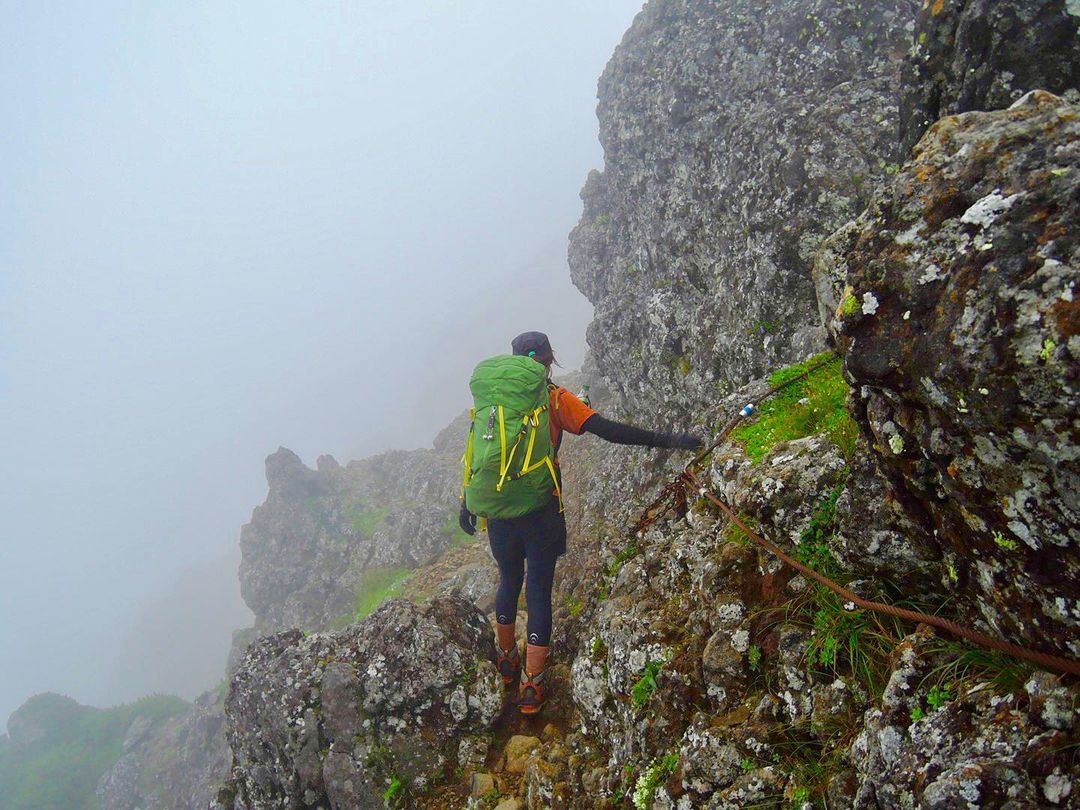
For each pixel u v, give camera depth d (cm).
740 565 402
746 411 534
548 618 564
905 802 235
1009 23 312
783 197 786
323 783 587
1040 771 202
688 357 1041
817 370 519
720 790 326
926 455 235
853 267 252
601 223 1780
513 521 555
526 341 592
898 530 291
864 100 788
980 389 198
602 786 427
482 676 589
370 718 586
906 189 243
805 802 290
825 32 954
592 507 1216
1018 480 200
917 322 225
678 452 852
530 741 555
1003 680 234
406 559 1877
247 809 639
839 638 318
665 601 482
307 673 635
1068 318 178
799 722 318
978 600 244
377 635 632
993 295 198
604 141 1582
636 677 443
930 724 244
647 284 1244
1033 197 202
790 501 368
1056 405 180
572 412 534
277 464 2442
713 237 997
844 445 368
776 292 797
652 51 1288
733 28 1085
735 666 369
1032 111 225
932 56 370
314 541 2261
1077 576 194
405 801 552
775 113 852
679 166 1152
